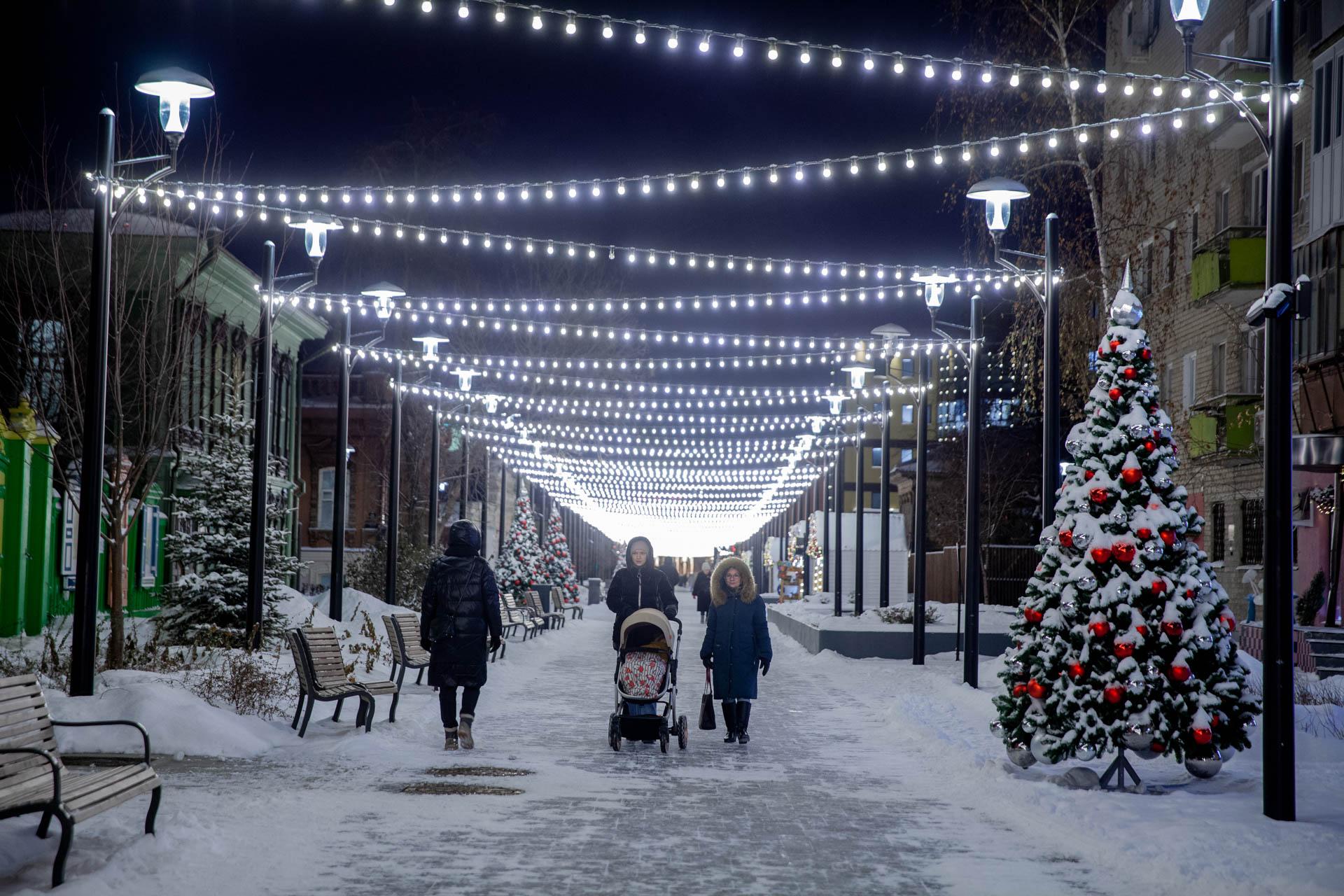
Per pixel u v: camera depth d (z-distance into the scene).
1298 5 28.05
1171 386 35.50
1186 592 10.40
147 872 7.05
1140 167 32.81
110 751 11.58
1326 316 24.80
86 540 13.58
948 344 21.34
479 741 13.42
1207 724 10.19
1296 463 23.28
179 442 28.33
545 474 51.09
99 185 14.12
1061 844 8.48
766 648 13.84
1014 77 12.43
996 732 11.45
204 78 14.07
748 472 54.22
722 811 9.57
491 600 12.74
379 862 7.53
